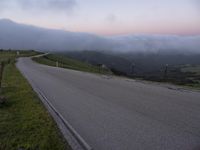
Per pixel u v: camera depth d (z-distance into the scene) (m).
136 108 10.07
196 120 8.26
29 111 9.93
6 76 23.56
